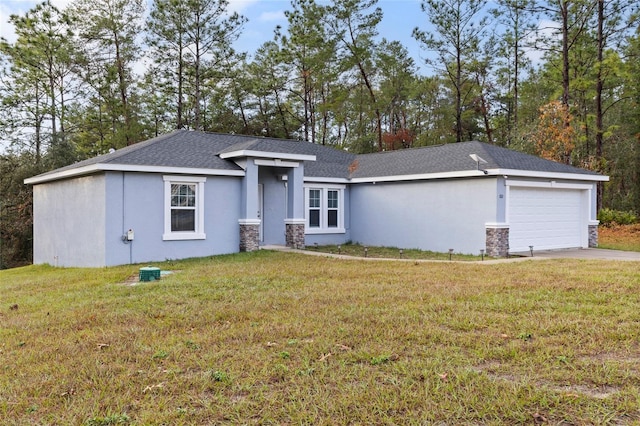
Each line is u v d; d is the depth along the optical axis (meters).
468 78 35.00
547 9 26.52
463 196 16.05
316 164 20.30
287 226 16.86
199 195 14.86
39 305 7.97
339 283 9.20
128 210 13.60
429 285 8.73
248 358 4.82
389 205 18.78
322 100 37.47
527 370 4.34
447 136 37.88
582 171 17.78
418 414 3.57
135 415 3.69
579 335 5.28
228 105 36.12
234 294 8.16
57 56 28.16
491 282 8.89
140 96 31.61
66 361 4.93
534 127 28.19
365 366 4.55
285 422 3.53
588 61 27.55
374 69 35.75
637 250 17.02
